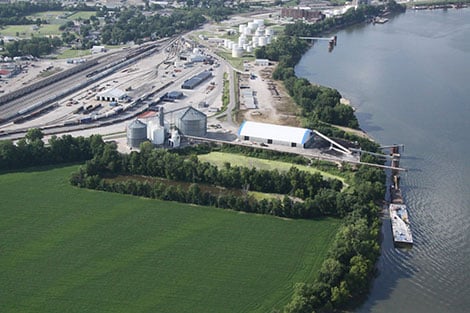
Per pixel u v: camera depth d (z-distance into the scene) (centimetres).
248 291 19950
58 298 19425
